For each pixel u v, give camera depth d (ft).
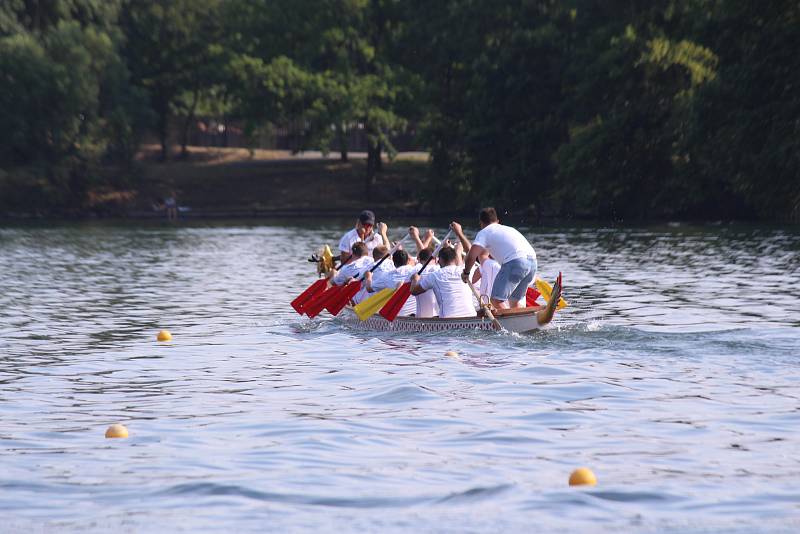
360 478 49.19
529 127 406.62
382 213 463.83
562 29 413.80
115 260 218.18
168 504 45.60
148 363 85.10
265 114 477.77
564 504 44.88
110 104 487.20
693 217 363.76
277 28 499.51
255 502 45.70
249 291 148.05
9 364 85.05
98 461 52.85
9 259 223.10
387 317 101.35
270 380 76.28
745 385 71.15
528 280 99.86
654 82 353.92
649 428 58.70
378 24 499.92
